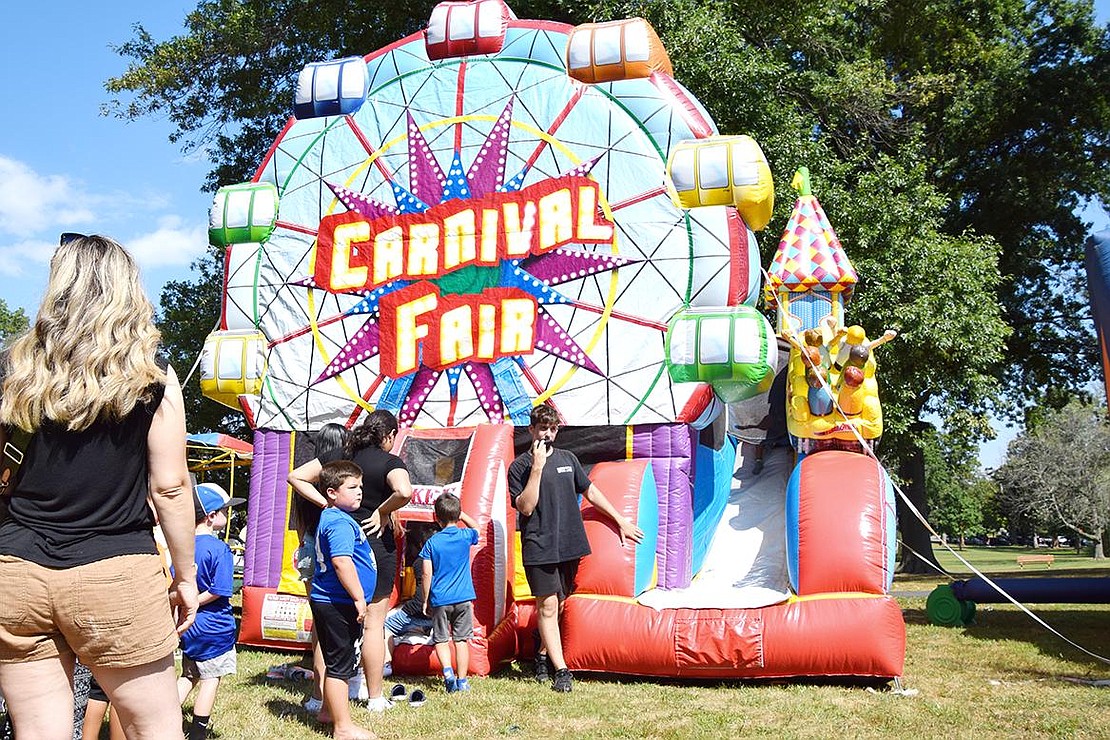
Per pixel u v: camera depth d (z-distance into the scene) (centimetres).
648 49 898
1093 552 6028
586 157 896
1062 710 623
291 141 1001
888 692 688
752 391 846
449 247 926
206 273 2298
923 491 2739
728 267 844
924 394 2173
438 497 774
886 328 1798
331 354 954
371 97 984
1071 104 2484
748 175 844
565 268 889
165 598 319
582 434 865
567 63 916
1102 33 2525
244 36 1998
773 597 753
